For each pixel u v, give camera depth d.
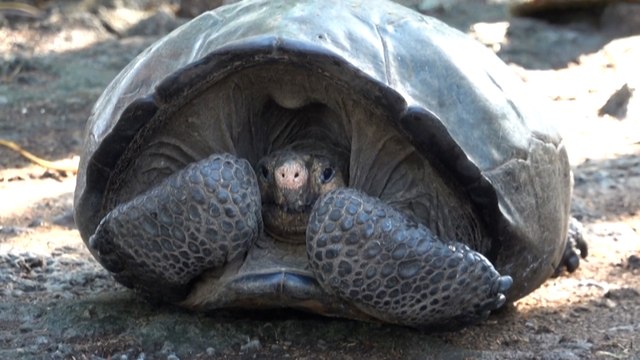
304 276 4.66
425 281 4.53
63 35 14.34
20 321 5.53
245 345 5.04
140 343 5.09
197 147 4.95
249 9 5.09
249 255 4.78
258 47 4.51
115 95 5.19
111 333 5.28
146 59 5.14
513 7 15.67
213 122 4.91
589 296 6.22
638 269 6.84
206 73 4.63
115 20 15.04
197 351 5.02
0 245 7.18
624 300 6.15
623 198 8.63
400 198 4.81
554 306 6.03
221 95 4.84
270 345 5.09
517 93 5.48
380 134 4.75
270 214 4.88
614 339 5.43
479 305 4.67
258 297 4.77
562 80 12.70
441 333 5.26
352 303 4.66
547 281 6.57
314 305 4.79
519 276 5.24
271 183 4.87
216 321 5.28
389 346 5.11
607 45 14.02
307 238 4.52
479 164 4.77
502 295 4.71
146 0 15.98
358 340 5.16
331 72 4.54
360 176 4.83
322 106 4.93
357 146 4.81
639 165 9.49
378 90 4.51
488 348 5.25
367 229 4.42
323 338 5.17
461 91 4.91
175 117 4.86
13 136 10.66
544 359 5.06
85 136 5.46
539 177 5.21
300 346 5.09
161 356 4.98
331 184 4.87
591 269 6.88
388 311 4.64
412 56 4.87
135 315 5.45
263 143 5.03
